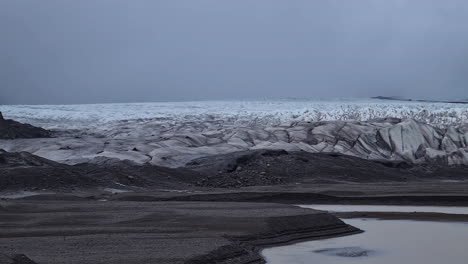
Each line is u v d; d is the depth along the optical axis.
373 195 74.50
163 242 37.72
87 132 149.88
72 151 114.75
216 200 72.12
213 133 136.25
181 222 45.97
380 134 136.12
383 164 115.25
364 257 38.69
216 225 44.91
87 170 84.81
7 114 193.62
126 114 196.62
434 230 50.34
